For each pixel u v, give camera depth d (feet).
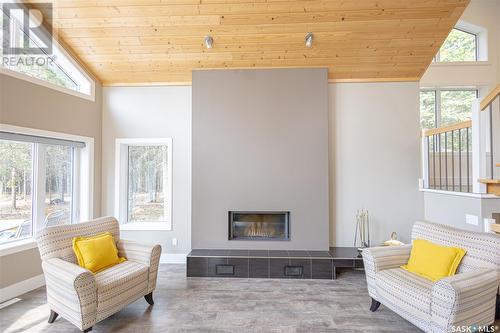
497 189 9.61
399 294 7.71
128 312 8.96
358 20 10.91
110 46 12.32
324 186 12.86
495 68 16.78
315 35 11.56
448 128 11.88
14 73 10.21
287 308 9.25
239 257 11.92
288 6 10.44
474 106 10.28
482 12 16.81
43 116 11.28
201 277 11.90
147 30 11.55
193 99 13.23
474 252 7.68
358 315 8.79
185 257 13.92
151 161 14.66
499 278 7.01
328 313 8.92
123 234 14.06
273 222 13.44
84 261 8.59
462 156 16.28
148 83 14.23
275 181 12.96
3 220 10.44
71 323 8.31
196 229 13.09
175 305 9.45
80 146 13.12
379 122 13.62
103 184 14.21
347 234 13.53
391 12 10.56
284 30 11.40
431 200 12.75
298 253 12.35
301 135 12.94
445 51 17.51
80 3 10.48
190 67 13.32
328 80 13.71
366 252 9.07
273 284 11.20
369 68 13.14
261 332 7.89
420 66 12.96
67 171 12.91
